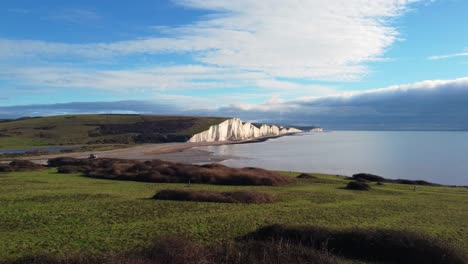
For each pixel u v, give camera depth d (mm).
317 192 39312
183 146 154250
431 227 23328
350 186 44031
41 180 45156
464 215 27891
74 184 42062
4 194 32969
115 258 12891
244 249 14031
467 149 142000
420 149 144125
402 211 28828
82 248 17391
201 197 31344
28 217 23953
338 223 23797
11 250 16922
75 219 23688
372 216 26422
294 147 159625
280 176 49250
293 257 13734
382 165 91625
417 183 57094
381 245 15656
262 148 152750
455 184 65000
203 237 19719
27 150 126562
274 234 17766
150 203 29609
